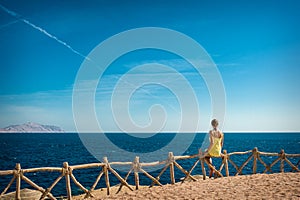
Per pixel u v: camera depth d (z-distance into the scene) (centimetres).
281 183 909
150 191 886
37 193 1066
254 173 1173
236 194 787
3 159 4466
